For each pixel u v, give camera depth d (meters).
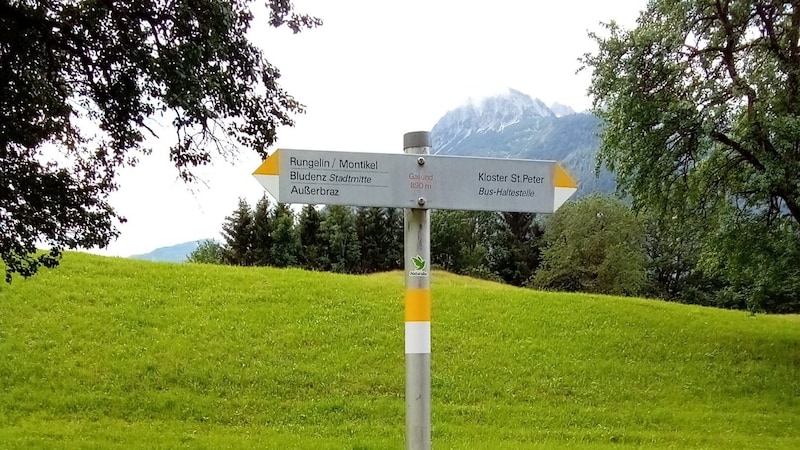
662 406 15.72
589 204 65.88
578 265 65.31
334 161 4.45
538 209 4.76
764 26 17.78
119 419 12.96
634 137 18.36
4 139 7.15
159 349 16.55
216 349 16.84
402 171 4.53
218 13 7.19
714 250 19.78
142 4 7.11
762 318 24.41
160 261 25.61
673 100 17.50
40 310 18.25
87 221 8.41
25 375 14.63
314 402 14.38
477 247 73.56
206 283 22.17
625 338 20.11
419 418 4.39
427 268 4.55
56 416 12.87
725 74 18.09
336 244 63.69
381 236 67.69
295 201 4.40
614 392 16.34
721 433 13.84
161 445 10.82
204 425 12.82
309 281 23.72
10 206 7.82
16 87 6.96
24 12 6.82
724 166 19.08
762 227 18.44
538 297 24.34
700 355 19.14
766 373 18.09
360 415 13.85
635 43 17.36
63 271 21.56
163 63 7.15
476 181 4.63
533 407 14.99
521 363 17.73
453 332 19.67
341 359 16.92
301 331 18.58
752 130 16.91
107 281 21.16
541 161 4.78
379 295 22.75
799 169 16.11
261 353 16.91
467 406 14.73
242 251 63.00
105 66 7.44
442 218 74.19
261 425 12.98
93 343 16.56
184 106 7.17
